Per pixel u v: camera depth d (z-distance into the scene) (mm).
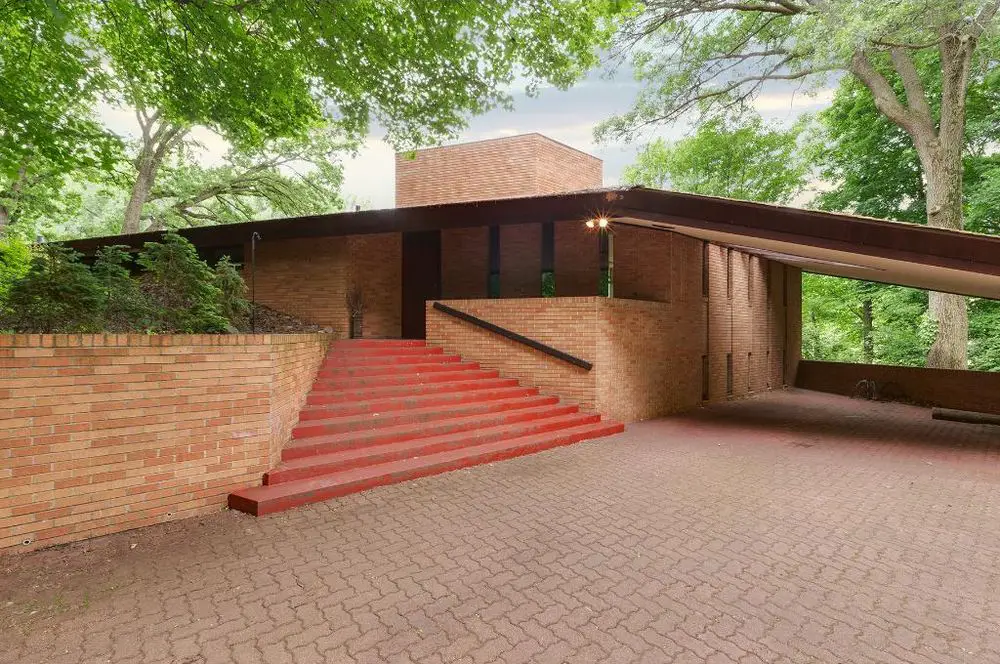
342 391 8406
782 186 26656
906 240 8000
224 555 4363
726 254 16750
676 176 29656
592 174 19547
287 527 5016
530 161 16391
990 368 19984
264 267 14523
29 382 4227
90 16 9211
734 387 17250
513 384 11281
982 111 18750
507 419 9273
